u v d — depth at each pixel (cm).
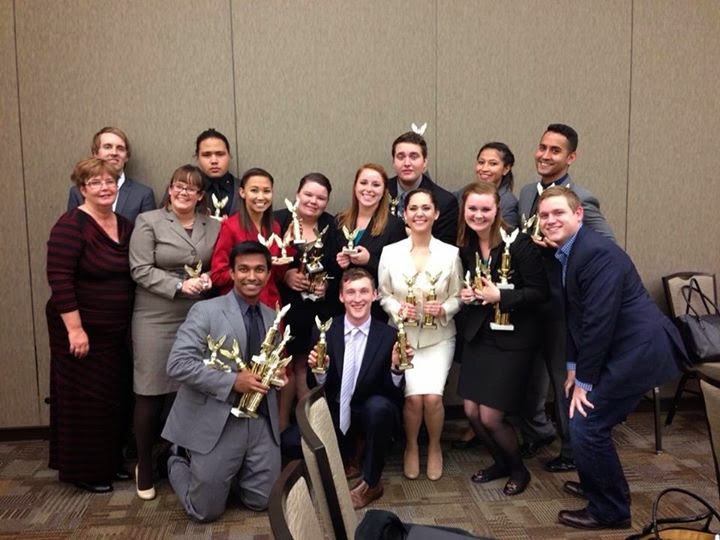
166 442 359
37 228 356
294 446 297
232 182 343
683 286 376
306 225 321
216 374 258
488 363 295
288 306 262
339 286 322
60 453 295
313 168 367
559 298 303
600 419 248
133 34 350
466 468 324
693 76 382
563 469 318
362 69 363
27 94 348
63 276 278
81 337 283
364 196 315
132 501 291
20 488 305
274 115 362
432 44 365
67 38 347
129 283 295
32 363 364
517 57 370
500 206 305
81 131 353
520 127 375
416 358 310
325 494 134
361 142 368
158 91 355
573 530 262
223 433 265
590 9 371
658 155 387
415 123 369
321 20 359
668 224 392
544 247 290
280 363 263
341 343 292
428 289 304
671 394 398
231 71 357
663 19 376
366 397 290
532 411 333
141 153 357
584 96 377
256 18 355
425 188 323
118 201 331
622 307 243
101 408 294
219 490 266
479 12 365
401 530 160
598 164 383
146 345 290
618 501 257
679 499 285
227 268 296
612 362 244
